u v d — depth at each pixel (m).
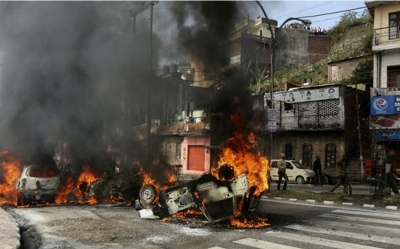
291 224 6.99
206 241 5.61
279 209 9.24
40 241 5.70
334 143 21.47
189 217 7.53
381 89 19.02
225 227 6.69
